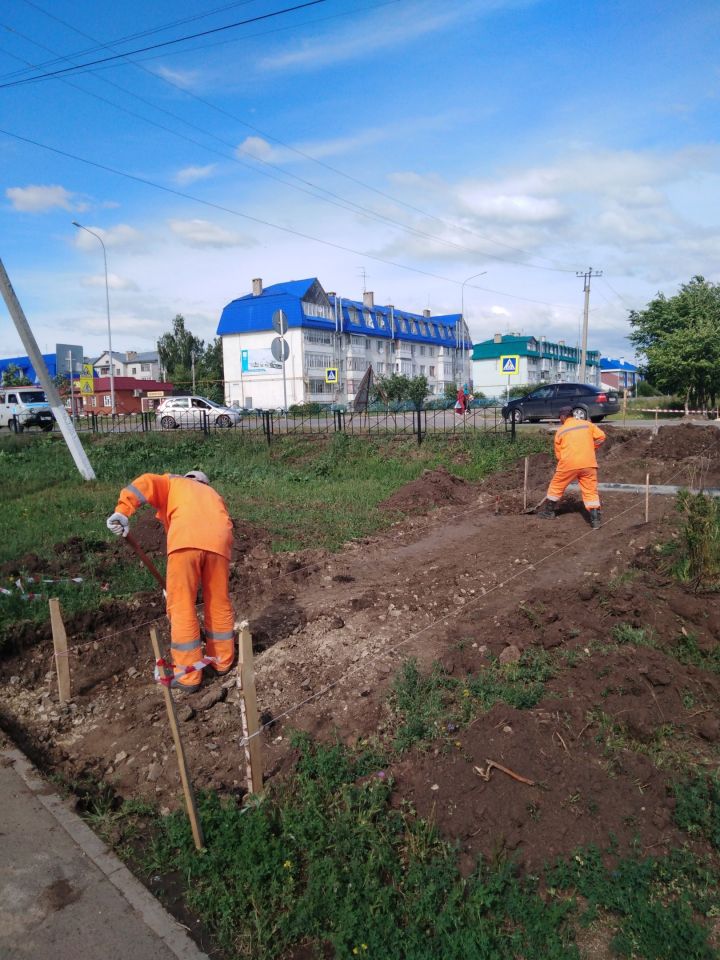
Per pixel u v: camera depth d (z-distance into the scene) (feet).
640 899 9.82
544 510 32.58
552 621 18.53
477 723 13.67
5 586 22.49
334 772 12.74
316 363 191.93
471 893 10.03
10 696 17.28
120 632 20.24
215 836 11.43
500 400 135.95
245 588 23.84
